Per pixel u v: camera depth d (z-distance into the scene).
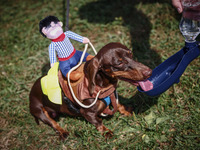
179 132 3.84
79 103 3.63
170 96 4.51
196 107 4.14
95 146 3.96
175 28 6.07
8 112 5.03
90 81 3.33
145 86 3.39
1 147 4.42
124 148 3.84
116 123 4.25
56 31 3.50
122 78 3.43
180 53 3.56
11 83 5.66
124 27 6.61
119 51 3.23
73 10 7.83
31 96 4.45
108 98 3.83
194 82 4.57
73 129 4.37
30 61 6.21
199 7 3.12
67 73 3.54
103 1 7.96
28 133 4.54
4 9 9.16
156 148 3.68
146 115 4.22
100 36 6.56
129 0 7.65
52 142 4.29
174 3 3.39
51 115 4.57
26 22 7.92
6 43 7.11
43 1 8.94
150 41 5.97
